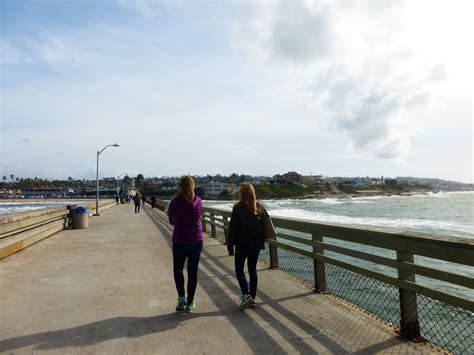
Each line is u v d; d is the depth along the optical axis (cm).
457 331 633
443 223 4478
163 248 1028
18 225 988
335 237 491
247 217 466
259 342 362
